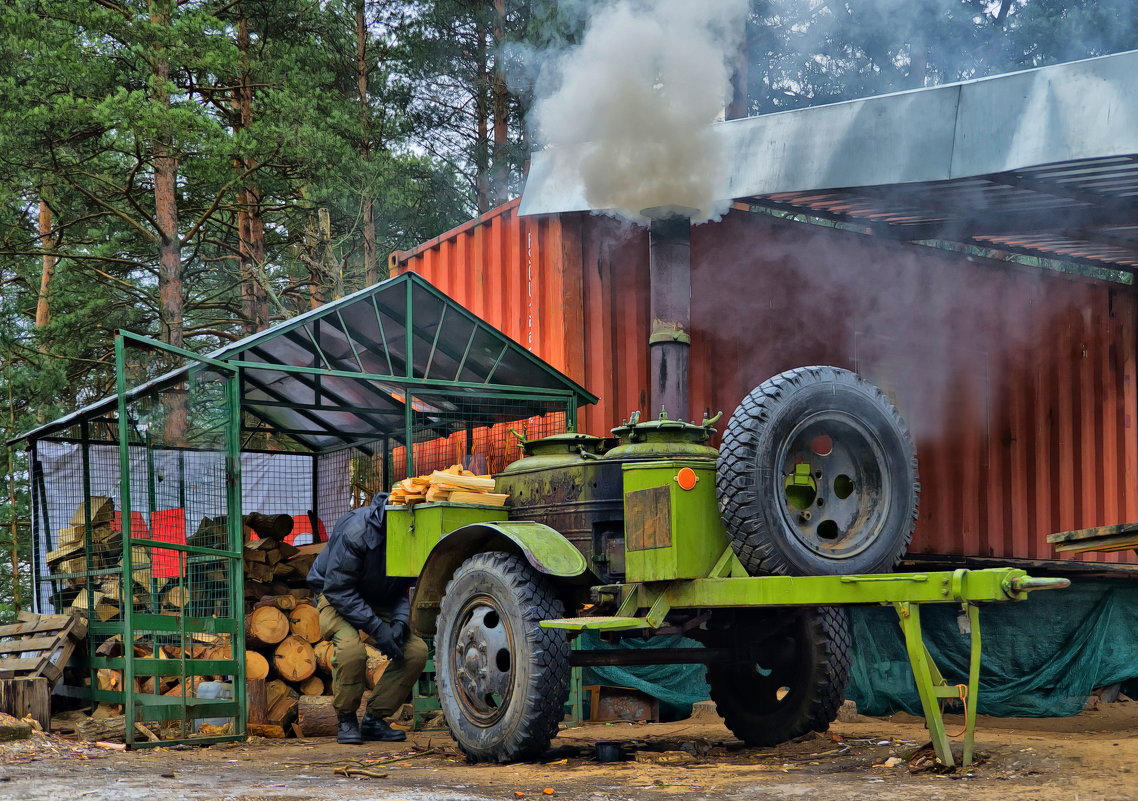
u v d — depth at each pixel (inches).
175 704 292.5
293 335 365.4
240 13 806.5
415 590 256.7
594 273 402.0
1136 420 506.3
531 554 227.0
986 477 473.7
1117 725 343.0
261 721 328.2
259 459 443.5
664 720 355.6
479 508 258.1
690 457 231.3
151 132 639.1
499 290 428.5
